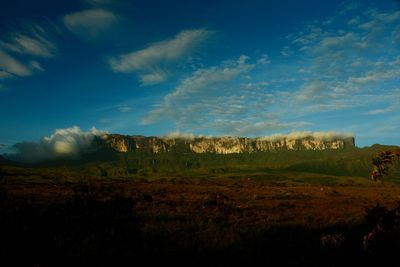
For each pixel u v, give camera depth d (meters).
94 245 12.80
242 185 110.94
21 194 45.56
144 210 31.42
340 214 30.22
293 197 54.97
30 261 10.35
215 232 20.83
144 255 13.95
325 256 13.83
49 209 11.38
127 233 13.56
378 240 7.59
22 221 10.50
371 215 7.73
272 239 18.59
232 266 13.77
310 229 21.58
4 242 10.03
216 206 36.22
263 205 39.78
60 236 11.62
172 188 79.12
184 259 14.52
